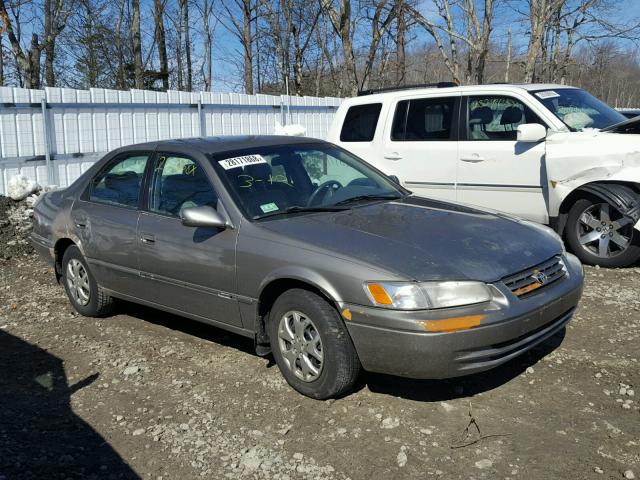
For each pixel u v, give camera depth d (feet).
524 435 11.54
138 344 16.60
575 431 11.59
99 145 37.01
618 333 15.97
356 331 11.94
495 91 24.25
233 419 12.55
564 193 21.77
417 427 11.94
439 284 11.51
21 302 20.36
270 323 13.61
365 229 13.39
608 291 19.27
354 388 13.52
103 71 88.53
